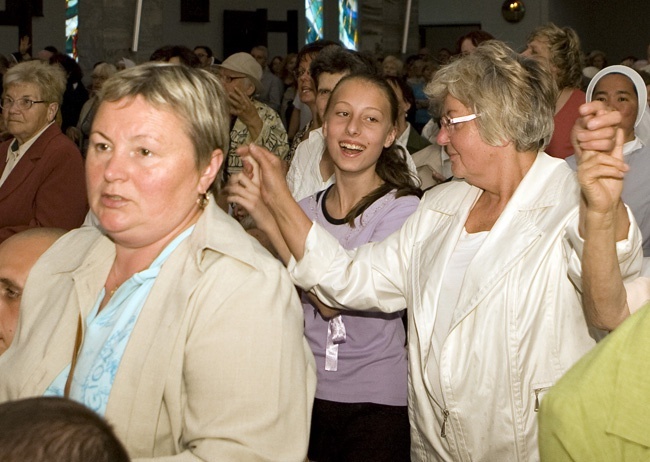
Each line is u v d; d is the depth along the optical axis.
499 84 2.50
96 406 1.97
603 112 2.00
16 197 4.85
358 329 3.18
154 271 2.05
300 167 4.25
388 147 3.43
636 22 23.66
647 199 4.23
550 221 2.44
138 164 2.00
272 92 13.78
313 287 2.82
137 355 1.96
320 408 3.23
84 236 2.36
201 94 2.03
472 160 2.56
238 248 2.02
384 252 2.80
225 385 1.91
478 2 21.05
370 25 15.98
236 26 17.31
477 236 2.59
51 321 2.19
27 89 4.84
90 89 12.46
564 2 21.83
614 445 1.60
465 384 2.47
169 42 17.00
